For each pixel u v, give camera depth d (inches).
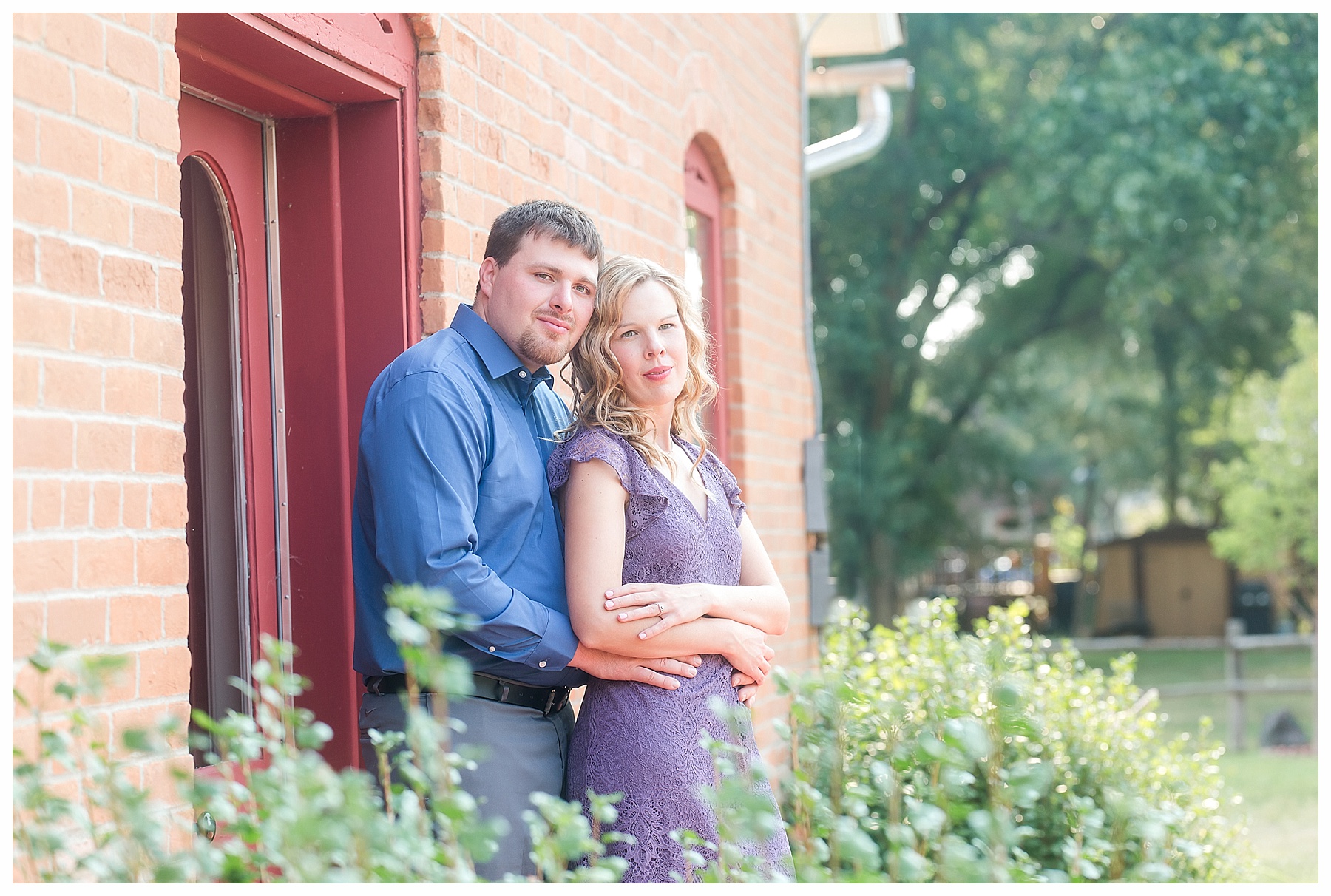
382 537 93.2
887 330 738.8
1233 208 631.2
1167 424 937.5
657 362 103.2
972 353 808.9
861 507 713.0
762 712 213.6
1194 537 1045.8
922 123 719.7
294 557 121.8
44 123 80.4
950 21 703.7
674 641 99.6
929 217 744.3
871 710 88.8
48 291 79.9
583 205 162.1
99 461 83.4
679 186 198.1
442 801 62.1
